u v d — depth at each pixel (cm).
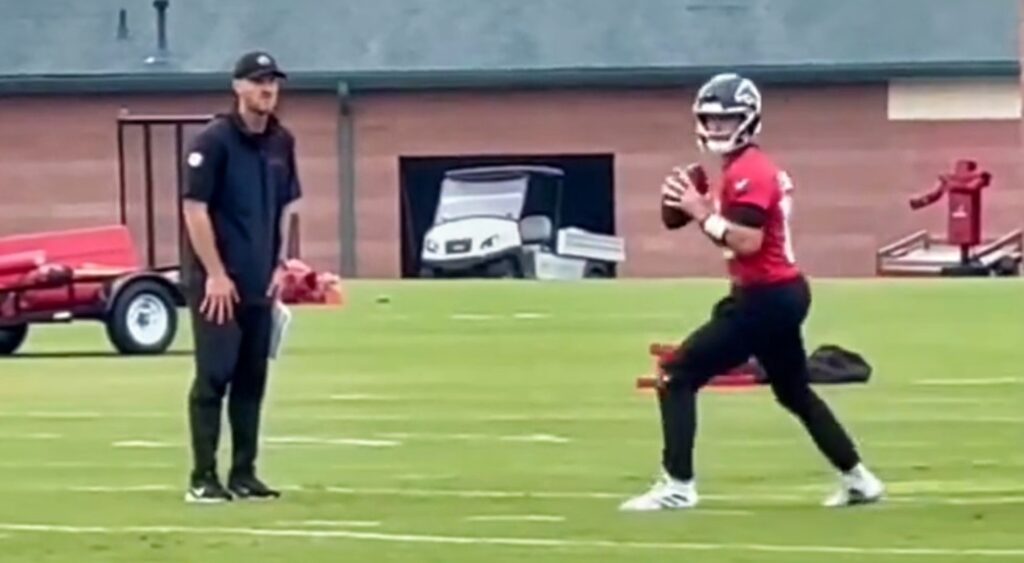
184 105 12206
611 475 3566
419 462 3775
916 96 11981
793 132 12044
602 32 12094
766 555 2706
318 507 3175
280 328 3228
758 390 4903
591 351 6234
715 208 2973
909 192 12000
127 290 6303
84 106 12244
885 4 12050
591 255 11988
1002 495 3262
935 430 4222
